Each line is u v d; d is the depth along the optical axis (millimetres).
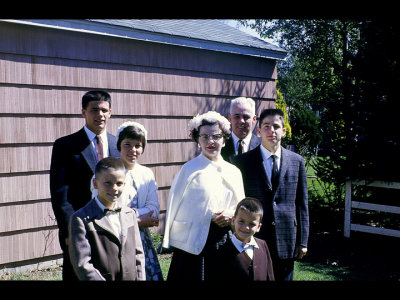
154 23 6441
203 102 7004
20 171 5082
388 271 5570
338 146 7211
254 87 7805
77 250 2496
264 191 3352
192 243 3037
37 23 5074
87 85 5652
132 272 2672
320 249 6785
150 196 3227
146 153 6254
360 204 7348
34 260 5258
